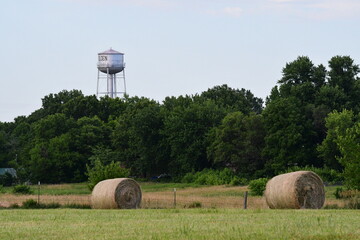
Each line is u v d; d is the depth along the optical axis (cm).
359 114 12975
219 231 3012
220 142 13962
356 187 5753
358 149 5831
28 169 16125
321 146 12356
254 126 13875
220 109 15950
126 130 16388
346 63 14725
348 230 2991
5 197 7894
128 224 3438
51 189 11712
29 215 4256
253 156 13638
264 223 3341
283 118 13125
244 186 11800
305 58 15225
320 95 14062
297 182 5044
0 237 2978
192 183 13562
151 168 15962
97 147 16425
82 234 3028
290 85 14950
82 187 12762
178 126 15125
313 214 3962
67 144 16200
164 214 4134
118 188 5906
